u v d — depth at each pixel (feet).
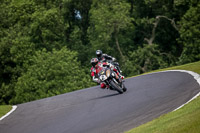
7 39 440.86
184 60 469.57
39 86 395.96
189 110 78.64
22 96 405.39
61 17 510.99
